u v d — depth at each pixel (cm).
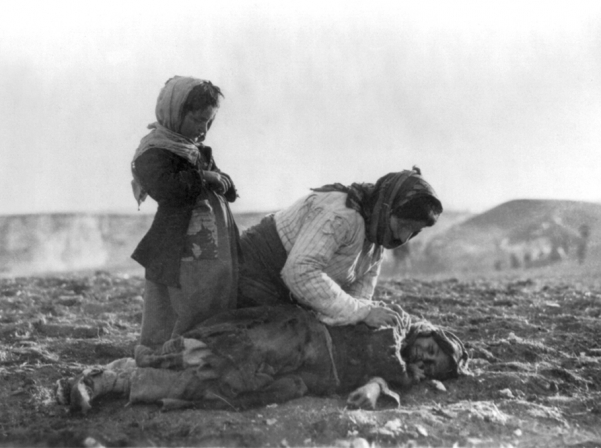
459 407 657
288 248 679
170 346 643
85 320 1005
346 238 657
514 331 924
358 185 676
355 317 655
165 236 655
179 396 631
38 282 1312
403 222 659
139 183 663
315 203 668
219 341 631
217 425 602
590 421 671
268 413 623
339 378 659
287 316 652
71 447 590
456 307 1073
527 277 1777
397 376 670
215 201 668
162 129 665
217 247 659
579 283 1435
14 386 727
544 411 674
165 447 586
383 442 600
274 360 638
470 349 820
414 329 706
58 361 816
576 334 923
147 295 676
